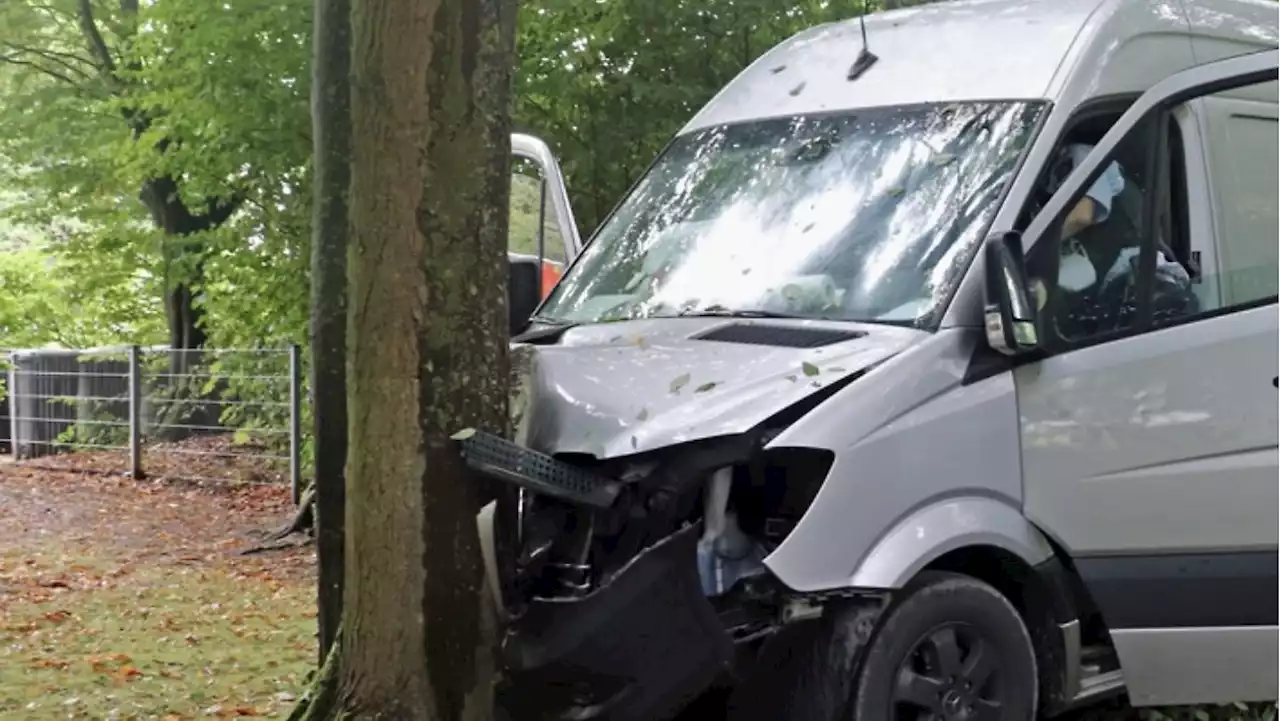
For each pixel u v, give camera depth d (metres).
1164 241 5.33
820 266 5.32
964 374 4.81
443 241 4.66
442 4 4.61
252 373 15.49
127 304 25.02
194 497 15.45
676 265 5.79
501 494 4.69
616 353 5.06
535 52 11.65
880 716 4.60
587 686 4.46
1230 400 5.31
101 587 10.30
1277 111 5.76
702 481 4.55
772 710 4.64
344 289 5.69
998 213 5.02
